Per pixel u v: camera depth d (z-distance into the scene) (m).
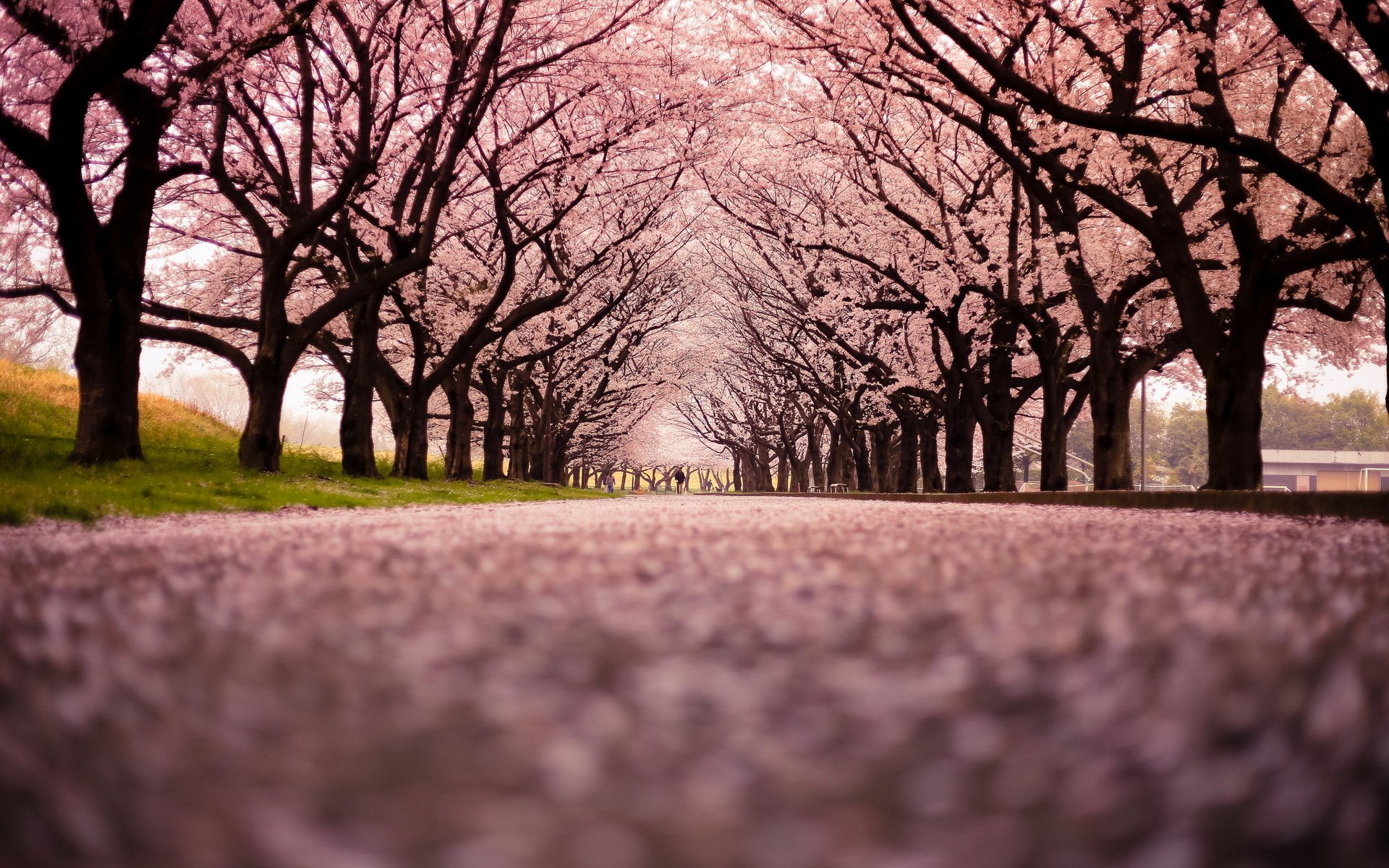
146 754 2.07
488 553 6.50
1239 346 19.06
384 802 1.74
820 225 37.62
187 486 17.69
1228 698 2.57
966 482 36.75
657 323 53.72
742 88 30.44
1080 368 35.88
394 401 36.22
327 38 27.75
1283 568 6.30
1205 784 1.87
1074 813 1.71
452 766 1.97
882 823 1.64
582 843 1.53
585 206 37.97
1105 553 6.71
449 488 29.23
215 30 22.38
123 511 13.55
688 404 82.31
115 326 20.52
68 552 7.41
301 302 37.69
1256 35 20.55
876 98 29.56
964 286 28.56
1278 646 3.34
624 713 2.36
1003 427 34.62
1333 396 125.06
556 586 4.77
